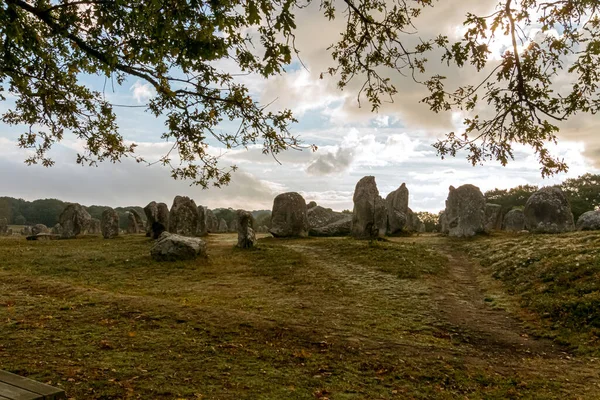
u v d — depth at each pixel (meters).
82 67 10.60
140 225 50.31
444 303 16.36
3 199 97.12
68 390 7.03
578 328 12.78
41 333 10.14
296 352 10.13
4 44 8.38
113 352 9.16
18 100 11.66
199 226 37.88
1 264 21.92
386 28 8.59
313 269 21.83
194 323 11.69
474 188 31.70
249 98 9.33
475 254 25.22
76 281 18.92
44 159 12.87
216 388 7.73
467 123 7.86
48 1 8.82
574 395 8.56
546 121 7.28
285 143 9.47
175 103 9.77
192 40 7.86
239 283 19.16
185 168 10.52
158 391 7.33
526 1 6.96
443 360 10.38
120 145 11.87
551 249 20.80
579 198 65.38
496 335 12.98
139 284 18.72
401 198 37.44
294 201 34.03
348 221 37.44
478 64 7.17
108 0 8.08
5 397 4.55
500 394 8.54
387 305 15.91
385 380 8.93
